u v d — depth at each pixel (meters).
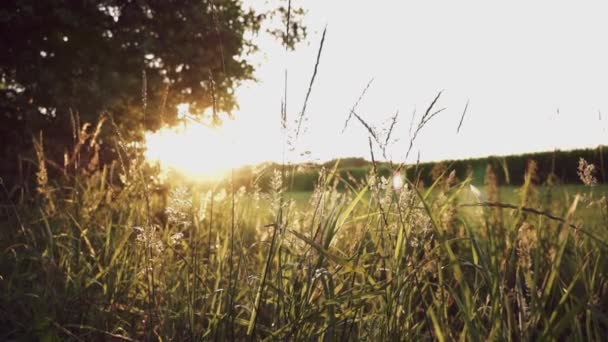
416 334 2.03
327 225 2.10
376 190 2.08
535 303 1.59
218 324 2.09
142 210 3.20
